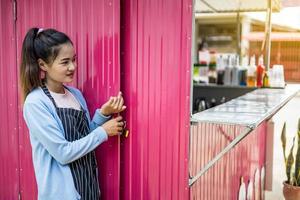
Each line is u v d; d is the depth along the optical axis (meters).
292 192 3.92
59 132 1.74
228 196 2.71
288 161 4.04
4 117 2.39
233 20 8.88
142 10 1.86
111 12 1.91
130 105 1.94
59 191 1.78
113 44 1.92
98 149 2.03
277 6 4.05
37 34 1.78
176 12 1.78
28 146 2.30
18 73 2.28
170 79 1.82
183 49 1.78
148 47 1.87
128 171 1.99
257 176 3.79
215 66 4.63
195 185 1.97
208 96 4.12
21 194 2.38
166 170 1.88
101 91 1.99
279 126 8.34
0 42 2.33
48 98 1.77
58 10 2.07
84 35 2.00
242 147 3.05
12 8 2.24
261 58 3.97
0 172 2.46
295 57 9.94
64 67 1.77
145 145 1.93
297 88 3.85
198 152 1.97
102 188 2.05
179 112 1.81
